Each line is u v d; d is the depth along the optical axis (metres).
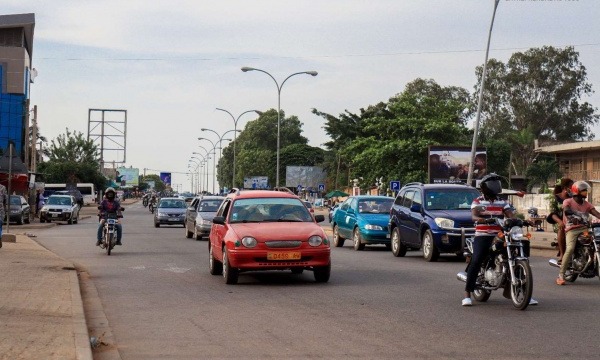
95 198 111.38
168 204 46.97
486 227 12.67
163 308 12.77
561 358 8.58
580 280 17.06
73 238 34.19
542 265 20.86
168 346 9.48
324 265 16.14
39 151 109.19
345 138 95.06
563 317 11.56
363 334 10.18
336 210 30.61
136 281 16.89
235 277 16.11
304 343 9.57
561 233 16.64
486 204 12.70
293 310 12.38
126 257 23.56
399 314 11.91
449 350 9.09
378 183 67.88
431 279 17.00
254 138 167.38
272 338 9.92
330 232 41.78
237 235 16.08
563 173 76.38
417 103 69.31
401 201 24.53
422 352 8.98
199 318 11.66
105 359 8.77
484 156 59.31
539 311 12.18
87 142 118.69
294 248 15.92
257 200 17.58
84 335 9.42
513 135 84.00
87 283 16.52
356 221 27.70
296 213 17.34
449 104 68.81
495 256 12.84
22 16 82.88
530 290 12.14
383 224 26.95
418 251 27.27
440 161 59.16
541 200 63.25
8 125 79.75
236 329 10.63
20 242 28.19
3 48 80.19
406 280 16.83
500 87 89.81
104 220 25.03
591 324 10.91
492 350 9.06
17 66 80.31
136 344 9.65
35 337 9.24
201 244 30.20
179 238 34.66
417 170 65.06
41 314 11.10
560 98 88.31
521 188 52.28
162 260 22.45
